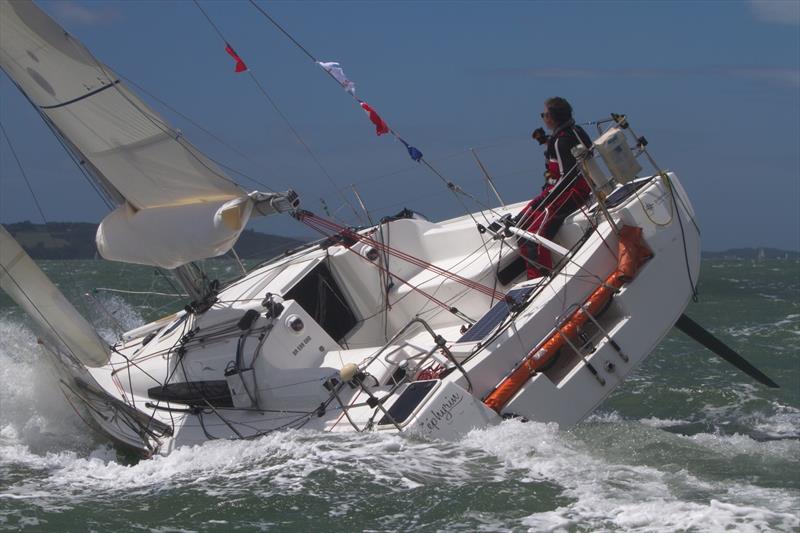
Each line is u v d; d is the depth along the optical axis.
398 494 11.60
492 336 14.09
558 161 16.39
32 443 16.02
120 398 16.14
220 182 15.30
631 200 14.98
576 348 14.15
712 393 20.92
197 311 16.78
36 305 15.20
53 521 11.41
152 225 15.55
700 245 15.61
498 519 10.80
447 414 13.34
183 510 11.59
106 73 14.84
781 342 28.84
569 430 13.88
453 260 17.64
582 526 10.52
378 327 17.62
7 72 15.63
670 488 11.68
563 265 15.07
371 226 18.56
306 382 14.59
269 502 11.59
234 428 14.51
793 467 12.67
